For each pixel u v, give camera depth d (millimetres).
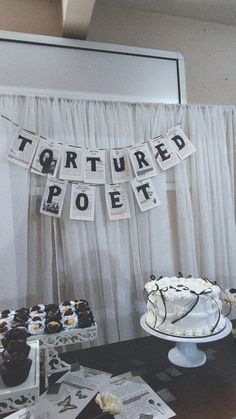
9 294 1551
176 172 1863
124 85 1873
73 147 1668
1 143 1564
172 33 2158
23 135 1595
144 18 2092
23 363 852
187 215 1875
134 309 1801
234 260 1986
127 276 1785
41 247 1651
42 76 1714
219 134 1985
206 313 1212
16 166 1597
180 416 998
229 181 1994
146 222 1806
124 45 1956
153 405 1048
